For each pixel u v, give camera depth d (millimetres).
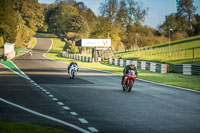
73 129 11828
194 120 14133
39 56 131750
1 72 46969
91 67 69438
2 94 22234
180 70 53688
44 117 14078
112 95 22984
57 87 27781
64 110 16078
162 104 18984
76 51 154625
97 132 11469
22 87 27234
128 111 16188
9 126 11797
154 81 37219
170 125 12961
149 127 12508
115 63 81312
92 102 19188
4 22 143125
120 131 11711
